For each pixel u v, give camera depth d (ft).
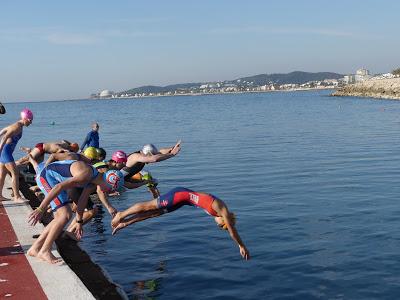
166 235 35.99
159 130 145.79
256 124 157.69
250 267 29.27
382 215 39.93
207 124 166.30
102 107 485.56
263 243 33.71
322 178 58.23
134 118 226.58
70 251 29.40
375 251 31.30
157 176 63.10
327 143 96.94
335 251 31.58
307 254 31.19
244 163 72.95
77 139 121.60
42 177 23.85
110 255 31.86
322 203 45.06
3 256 23.89
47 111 409.08
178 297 25.30
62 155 25.62
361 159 73.31
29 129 164.86
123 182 33.81
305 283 26.81
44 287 20.08
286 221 39.04
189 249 32.73
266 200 47.19
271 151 86.38
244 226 37.99
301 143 98.32
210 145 99.30
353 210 41.98
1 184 35.12
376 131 119.96
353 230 36.01
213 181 58.59
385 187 51.39
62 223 23.35
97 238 35.60
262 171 64.90
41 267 22.38
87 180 23.11
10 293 19.51
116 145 104.78
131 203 46.73
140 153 33.88
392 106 244.42
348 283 26.66
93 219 40.83
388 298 24.72
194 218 40.50
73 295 19.30
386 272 27.89
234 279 27.53
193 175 63.31
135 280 27.61
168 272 28.71
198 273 28.50
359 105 266.57
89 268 27.20
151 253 32.12
